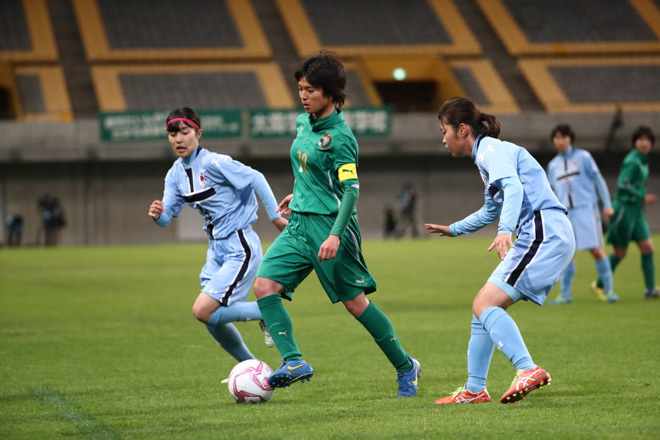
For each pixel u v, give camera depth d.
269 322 16.50
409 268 56.78
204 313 18.20
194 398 17.09
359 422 14.09
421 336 26.53
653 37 138.50
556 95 125.19
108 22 132.88
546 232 15.29
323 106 16.11
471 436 12.79
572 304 34.69
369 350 23.98
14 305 37.38
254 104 120.00
